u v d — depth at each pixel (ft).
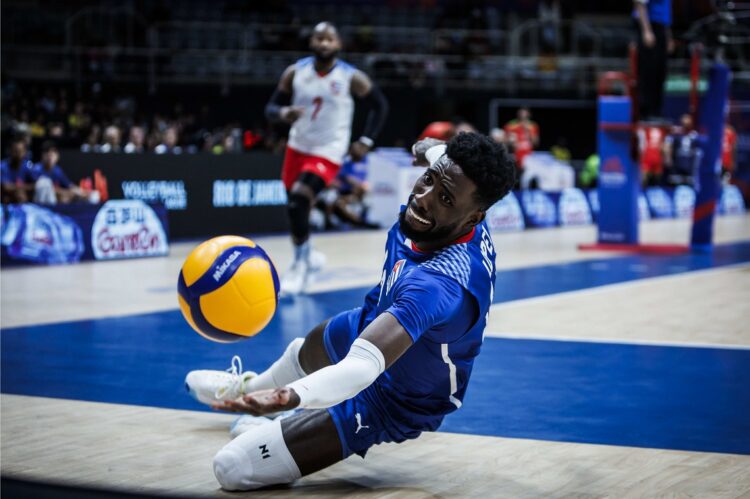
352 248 53.16
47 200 47.80
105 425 17.37
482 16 96.17
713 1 53.57
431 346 13.16
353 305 32.96
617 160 53.88
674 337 27.14
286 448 13.41
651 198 82.17
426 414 13.99
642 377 21.94
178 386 20.72
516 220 69.56
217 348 25.25
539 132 98.84
